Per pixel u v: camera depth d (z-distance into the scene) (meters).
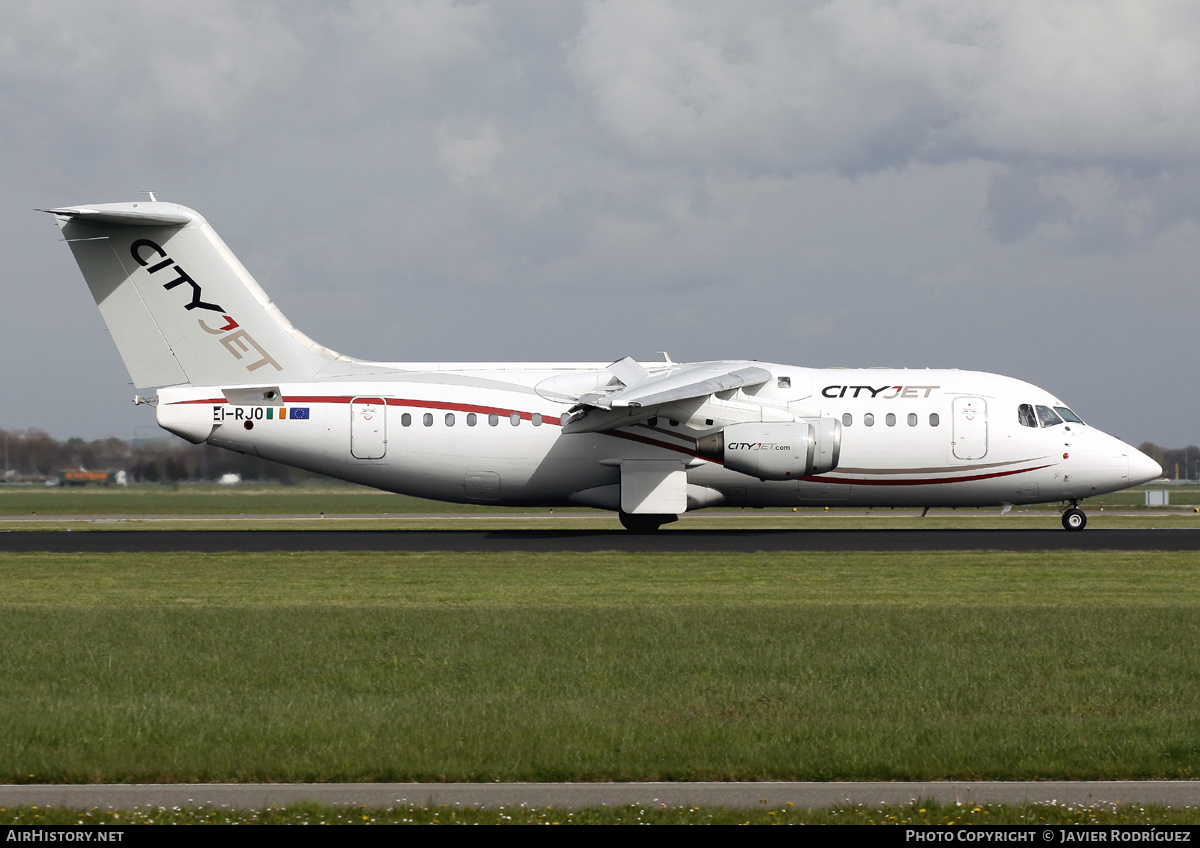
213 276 79.75
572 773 22.59
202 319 79.94
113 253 78.94
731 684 30.86
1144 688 30.41
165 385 80.19
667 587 52.66
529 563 62.56
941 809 20.48
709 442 77.62
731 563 62.25
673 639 37.69
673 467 79.38
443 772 22.53
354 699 29.17
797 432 77.06
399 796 21.44
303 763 22.97
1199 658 34.50
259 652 35.81
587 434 79.94
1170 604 46.88
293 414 80.25
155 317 79.56
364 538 79.31
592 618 42.09
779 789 21.84
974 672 32.47
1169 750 23.89
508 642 37.34
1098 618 42.06
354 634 38.91
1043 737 25.08
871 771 22.69
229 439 80.38
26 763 23.02
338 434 80.38
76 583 55.22
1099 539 76.50
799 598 48.94
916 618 42.03
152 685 31.20
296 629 39.97
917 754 23.62
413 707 28.02
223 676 32.31
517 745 24.33
